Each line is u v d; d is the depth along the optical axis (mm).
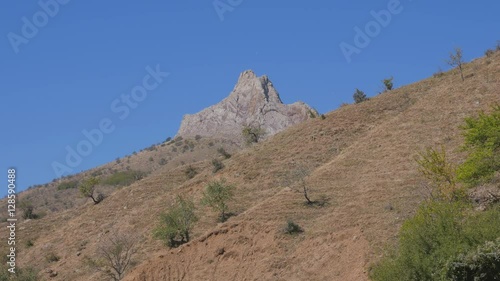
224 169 62969
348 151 55719
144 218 58938
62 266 54219
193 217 50781
